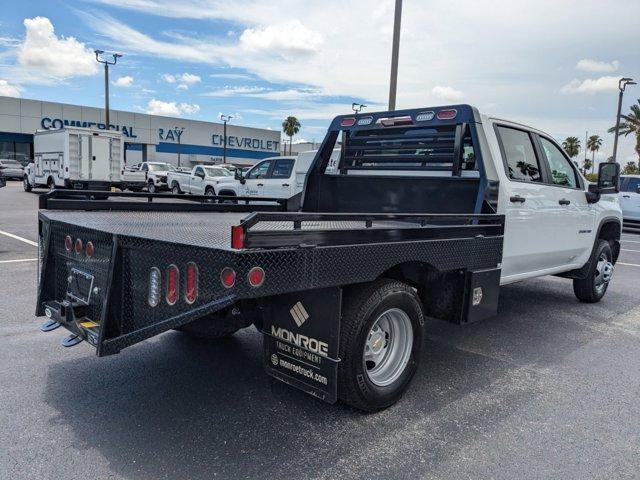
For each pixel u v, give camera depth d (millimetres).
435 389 4051
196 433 3242
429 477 2842
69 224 3787
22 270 7848
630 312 6680
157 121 54812
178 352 4703
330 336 3148
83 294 3600
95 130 23531
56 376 4082
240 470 2848
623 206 18094
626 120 42438
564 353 5023
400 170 5387
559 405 3824
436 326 5840
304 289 2871
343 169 5926
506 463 3008
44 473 2777
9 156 44844
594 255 6734
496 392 4031
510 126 5012
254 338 5133
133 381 4023
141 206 5441
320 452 3057
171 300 2930
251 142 64812
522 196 4957
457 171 4852
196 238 3117
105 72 30047
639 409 3797
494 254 4309
